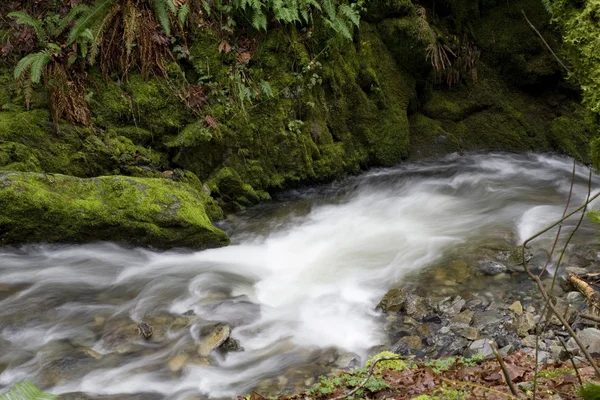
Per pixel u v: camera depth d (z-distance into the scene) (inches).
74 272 236.2
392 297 207.9
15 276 229.6
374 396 140.6
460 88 417.1
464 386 132.6
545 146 412.5
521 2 417.7
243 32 326.0
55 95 274.7
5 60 285.9
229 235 285.3
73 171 277.7
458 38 413.4
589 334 161.8
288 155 333.1
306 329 194.4
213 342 182.4
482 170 375.6
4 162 259.1
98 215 245.1
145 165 298.4
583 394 67.9
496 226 276.7
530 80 418.0
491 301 203.9
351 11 330.6
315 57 335.3
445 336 184.1
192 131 305.9
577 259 226.4
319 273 241.3
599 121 138.9
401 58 383.9
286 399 149.0
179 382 165.9
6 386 162.7
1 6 290.8
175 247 257.0
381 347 182.4
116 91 296.8
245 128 319.3
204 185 308.8
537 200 316.5
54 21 283.1
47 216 240.8
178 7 298.4
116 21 285.4
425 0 405.1
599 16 136.2
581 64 142.1
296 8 318.7
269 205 325.4
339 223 298.5
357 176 366.9
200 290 224.2
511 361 151.9
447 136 402.9
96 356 178.1
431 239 267.3
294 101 333.7
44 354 178.2
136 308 209.0
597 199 310.0
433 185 351.9
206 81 318.3
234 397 158.6
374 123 372.2
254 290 226.5
